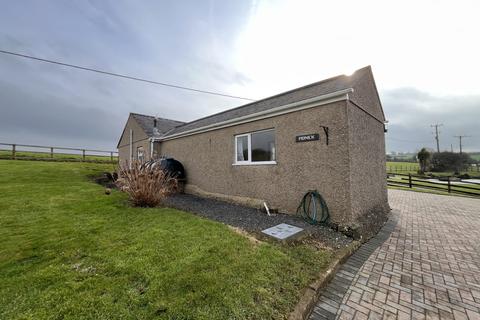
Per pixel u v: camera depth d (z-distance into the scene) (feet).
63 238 11.41
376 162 21.33
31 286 7.14
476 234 15.33
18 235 11.81
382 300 7.73
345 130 14.64
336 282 8.85
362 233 13.97
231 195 23.80
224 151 24.99
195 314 6.06
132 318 5.85
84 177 39.68
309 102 16.29
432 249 12.50
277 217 17.04
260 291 7.23
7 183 29.37
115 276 7.86
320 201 15.65
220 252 9.92
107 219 15.06
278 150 18.92
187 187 31.07
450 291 8.35
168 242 11.03
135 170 20.54
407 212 22.74
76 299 6.52
